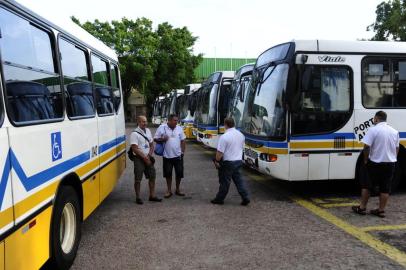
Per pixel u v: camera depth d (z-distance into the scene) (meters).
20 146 3.39
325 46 7.82
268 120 8.05
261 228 6.24
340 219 6.70
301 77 7.69
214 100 14.38
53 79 4.41
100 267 4.82
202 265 4.84
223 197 7.77
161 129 8.38
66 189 4.63
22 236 3.38
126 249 5.41
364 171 6.86
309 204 7.72
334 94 7.84
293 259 5.00
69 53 5.11
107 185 6.84
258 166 8.31
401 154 8.32
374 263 4.86
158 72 37.31
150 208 7.56
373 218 6.75
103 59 7.18
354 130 7.93
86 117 5.56
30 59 3.81
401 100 8.22
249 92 9.35
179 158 8.45
